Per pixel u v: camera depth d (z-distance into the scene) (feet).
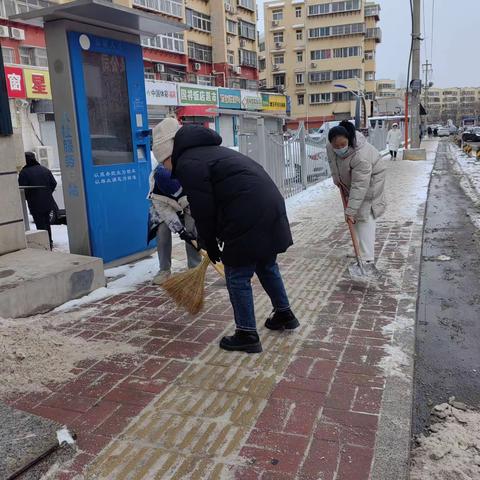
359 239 17.67
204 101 108.68
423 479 8.07
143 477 7.91
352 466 8.03
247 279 11.87
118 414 9.68
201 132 11.47
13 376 11.00
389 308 14.88
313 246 23.32
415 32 73.61
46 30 17.83
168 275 18.03
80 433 9.09
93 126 18.99
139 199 21.40
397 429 8.94
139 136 21.08
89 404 10.06
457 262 20.94
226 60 142.51
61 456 8.43
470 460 8.48
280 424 9.18
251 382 10.73
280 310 13.15
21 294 14.60
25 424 8.87
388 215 29.99
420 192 39.11
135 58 20.72
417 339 13.66
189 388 10.55
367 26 239.50
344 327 13.55
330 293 16.42
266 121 35.14
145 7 108.68
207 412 9.64
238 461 8.21
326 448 8.48
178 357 12.01
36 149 59.93
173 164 11.71
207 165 11.08
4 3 70.49
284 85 230.27
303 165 43.45
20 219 18.40
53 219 25.12
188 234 16.12
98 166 19.19
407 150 74.02
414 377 11.48
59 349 12.32
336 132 16.61
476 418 9.82
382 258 20.48
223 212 11.41
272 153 35.96
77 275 16.40
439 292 17.39
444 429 9.43
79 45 18.02
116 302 16.14
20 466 7.93
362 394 10.12
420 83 75.92
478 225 28.27
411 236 24.27
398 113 199.72
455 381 11.46
